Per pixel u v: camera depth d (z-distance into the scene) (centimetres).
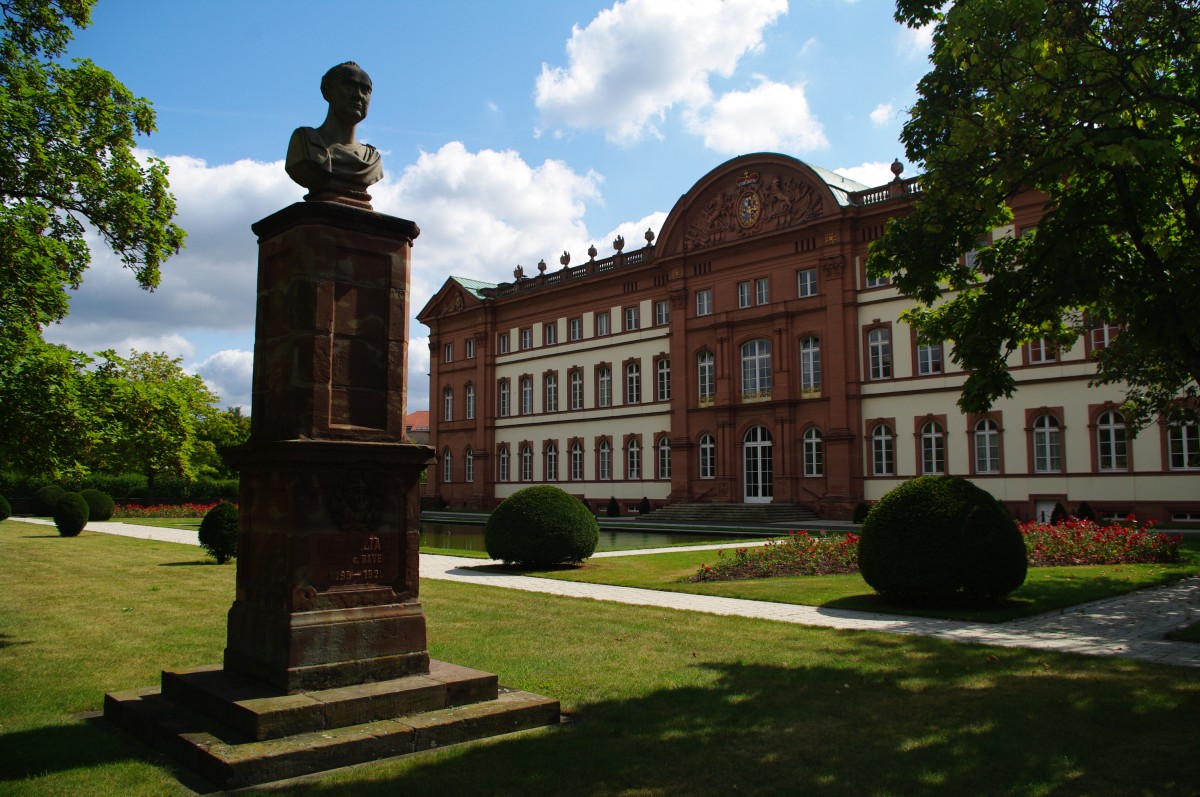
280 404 718
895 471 3597
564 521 1958
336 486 700
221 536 2080
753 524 3691
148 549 2519
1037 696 757
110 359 1253
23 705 759
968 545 1268
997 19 1094
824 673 863
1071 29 1130
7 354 1078
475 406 5662
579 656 958
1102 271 1138
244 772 550
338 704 632
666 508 4325
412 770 578
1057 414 3200
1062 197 1232
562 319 5178
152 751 627
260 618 700
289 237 732
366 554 714
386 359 749
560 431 5134
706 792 538
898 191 3653
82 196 1697
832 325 3788
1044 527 2069
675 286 4450
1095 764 580
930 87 1304
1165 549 1847
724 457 4181
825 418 3819
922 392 3541
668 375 4569
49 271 1417
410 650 722
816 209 3869
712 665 907
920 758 599
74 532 3086
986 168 1231
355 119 766
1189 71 1146
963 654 945
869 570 1345
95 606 1358
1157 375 2003
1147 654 939
